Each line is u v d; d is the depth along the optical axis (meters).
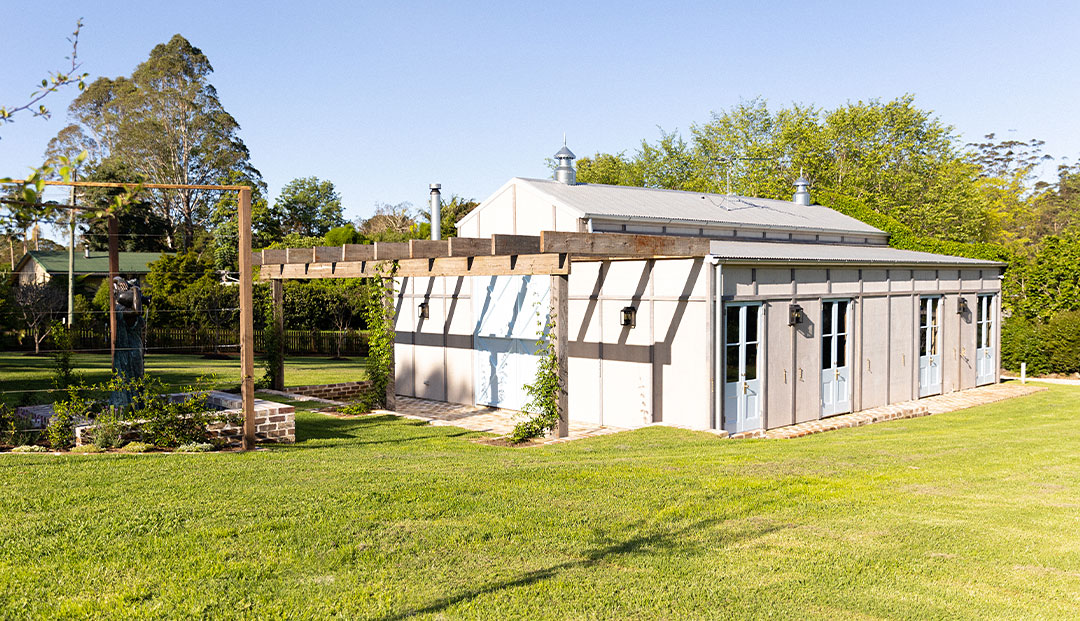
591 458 9.68
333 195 62.47
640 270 14.35
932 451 10.48
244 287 10.08
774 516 6.64
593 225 16.84
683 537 6.01
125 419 9.66
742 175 52.41
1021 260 27.08
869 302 16.88
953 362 19.89
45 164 3.77
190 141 50.84
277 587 4.77
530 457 9.80
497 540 5.80
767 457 9.84
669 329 13.85
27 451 8.92
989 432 12.73
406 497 6.80
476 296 17.66
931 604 4.70
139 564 5.03
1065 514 6.79
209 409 10.41
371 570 5.11
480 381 17.64
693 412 13.45
